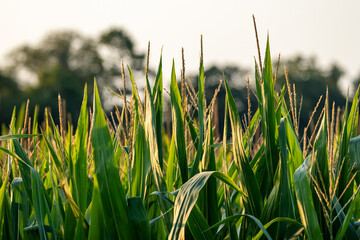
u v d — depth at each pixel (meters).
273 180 2.37
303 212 2.16
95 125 2.32
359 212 2.53
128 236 2.26
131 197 2.32
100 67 66.88
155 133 2.35
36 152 3.09
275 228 2.31
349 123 2.52
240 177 2.38
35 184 2.43
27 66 68.31
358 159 2.40
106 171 2.28
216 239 2.46
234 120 2.37
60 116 2.44
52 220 2.49
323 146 2.36
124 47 66.81
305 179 2.16
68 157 2.46
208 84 59.31
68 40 70.56
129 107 2.56
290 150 2.51
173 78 2.46
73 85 60.25
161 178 2.35
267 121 2.36
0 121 57.34
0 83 62.16
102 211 2.29
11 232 2.57
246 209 2.41
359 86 2.52
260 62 2.38
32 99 56.44
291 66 74.75
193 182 2.11
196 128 2.80
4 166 2.83
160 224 2.43
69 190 2.34
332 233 2.37
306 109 67.44
